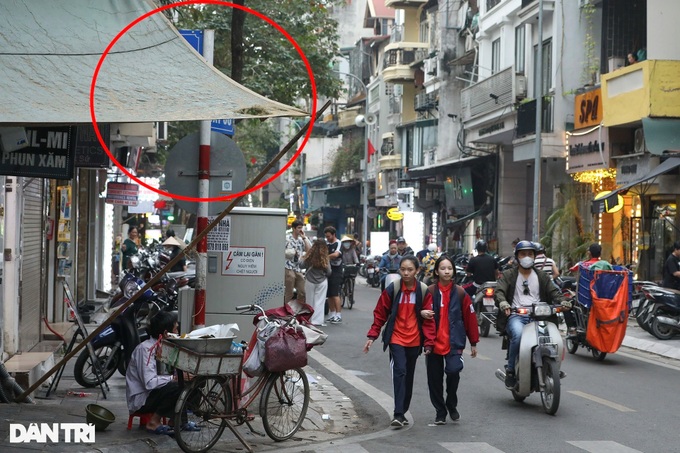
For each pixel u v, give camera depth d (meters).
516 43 46.97
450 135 60.38
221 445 12.48
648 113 32.72
